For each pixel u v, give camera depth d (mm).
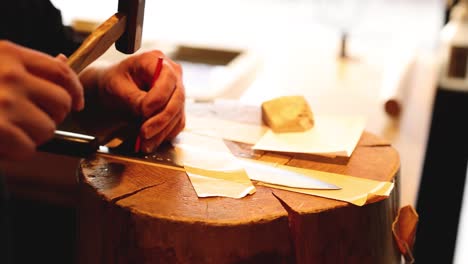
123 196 722
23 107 539
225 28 2473
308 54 2086
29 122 544
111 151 849
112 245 724
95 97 954
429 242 1590
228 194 739
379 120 1467
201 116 1019
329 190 761
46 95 560
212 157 847
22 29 1000
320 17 2502
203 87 1582
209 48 2004
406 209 838
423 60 2047
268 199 733
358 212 735
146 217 682
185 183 767
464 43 1688
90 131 898
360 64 1947
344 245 735
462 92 1563
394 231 817
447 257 1586
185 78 1707
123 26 754
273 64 1966
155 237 684
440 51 1950
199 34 2328
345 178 803
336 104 1565
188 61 1970
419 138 1404
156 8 2773
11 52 564
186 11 2766
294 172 812
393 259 830
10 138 524
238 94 1681
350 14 2461
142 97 845
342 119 1017
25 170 1780
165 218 675
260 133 955
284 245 705
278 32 2424
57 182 1784
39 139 562
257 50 2104
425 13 2740
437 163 1562
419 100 1664
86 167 799
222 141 915
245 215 688
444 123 1554
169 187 754
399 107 1462
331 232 722
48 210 1970
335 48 2164
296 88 1698
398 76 1685
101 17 2350
